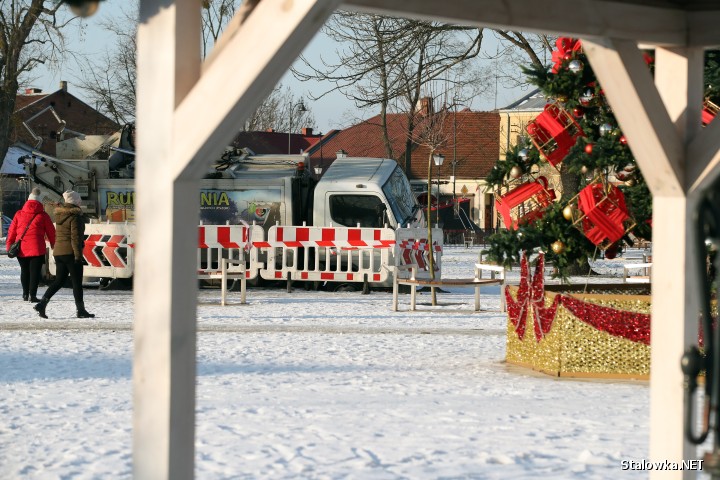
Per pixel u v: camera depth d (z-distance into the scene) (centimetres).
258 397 907
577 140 1051
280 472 616
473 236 6606
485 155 8181
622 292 1166
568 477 602
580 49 1052
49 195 2684
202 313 1812
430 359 1209
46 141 9944
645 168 564
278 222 2628
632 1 551
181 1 436
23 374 1059
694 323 559
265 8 410
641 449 685
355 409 844
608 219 1035
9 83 3900
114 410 842
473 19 499
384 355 1246
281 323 1625
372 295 2378
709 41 565
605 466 633
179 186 439
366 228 2419
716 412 334
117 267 2453
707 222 332
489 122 8362
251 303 2069
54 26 3816
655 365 563
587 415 823
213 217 2641
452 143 8206
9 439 721
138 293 443
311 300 2175
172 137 434
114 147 2714
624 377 1050
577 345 1055
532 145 1111
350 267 2430
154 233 441
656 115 552
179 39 436
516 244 1104
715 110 1023
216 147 434
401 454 666
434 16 488
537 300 1096
